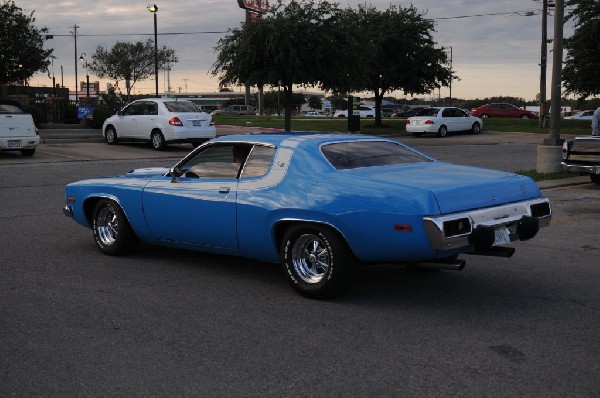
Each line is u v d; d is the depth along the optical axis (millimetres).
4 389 3768
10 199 11430
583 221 9664
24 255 7348
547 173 15336
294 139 5969
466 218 4992
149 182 6852
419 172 5641
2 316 5121
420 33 36125
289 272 5746
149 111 21688
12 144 18328
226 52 27469
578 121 43250
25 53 29484
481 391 3729
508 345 4480
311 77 27297
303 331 4789
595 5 32938
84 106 33094
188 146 23734
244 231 5965
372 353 4336
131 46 59094
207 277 6430
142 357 4262
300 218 5496
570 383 3836
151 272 6613
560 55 14953
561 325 4926
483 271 6684
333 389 3768
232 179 6129
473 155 21547
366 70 29047
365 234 5160
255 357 4266
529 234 5449
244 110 77625
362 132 35625
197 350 4395
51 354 4316
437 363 4152
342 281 5445
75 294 5773
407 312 5262
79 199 7559
